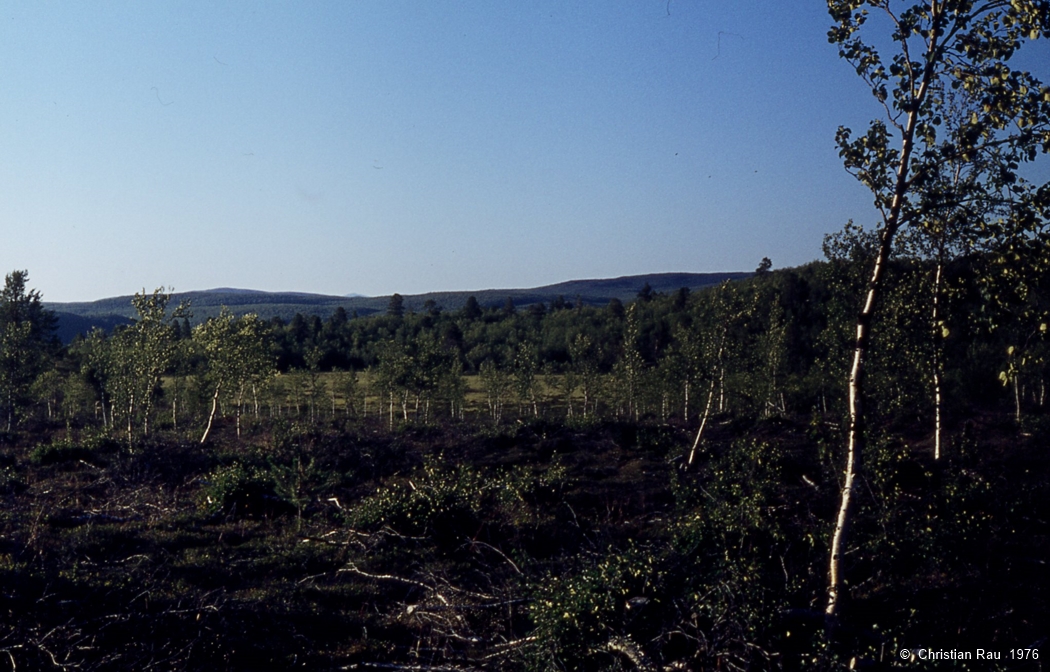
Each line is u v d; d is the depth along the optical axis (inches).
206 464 739.4
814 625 303.3
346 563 438.0
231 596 358.9
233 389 1245.1
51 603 311.4
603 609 284.0
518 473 666.2
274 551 460.8
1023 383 1101.1
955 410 973.8
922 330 685.3
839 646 297.3
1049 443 736.3
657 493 613.9
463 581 401.7
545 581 340.5
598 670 277.0
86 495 610.2
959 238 314.0
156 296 1123.3
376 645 324.8
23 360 1364.4
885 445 533.3
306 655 311.6
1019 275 295.1
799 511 466.0
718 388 820.0
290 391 1840.6
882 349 717.9
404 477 728.3
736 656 262.8
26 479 681.6
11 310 1563.7
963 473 523.2
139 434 1021.8
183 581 380.5
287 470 628.1
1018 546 384.2
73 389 1509.6
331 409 1882.4
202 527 519.5
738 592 284.0
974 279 320.5
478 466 794.8
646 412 1541.6
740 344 815.7
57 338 1798.7
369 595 389.4
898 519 408.5
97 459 764.0
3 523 480.1
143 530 501.7
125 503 581.0
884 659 288.0
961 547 360.2
